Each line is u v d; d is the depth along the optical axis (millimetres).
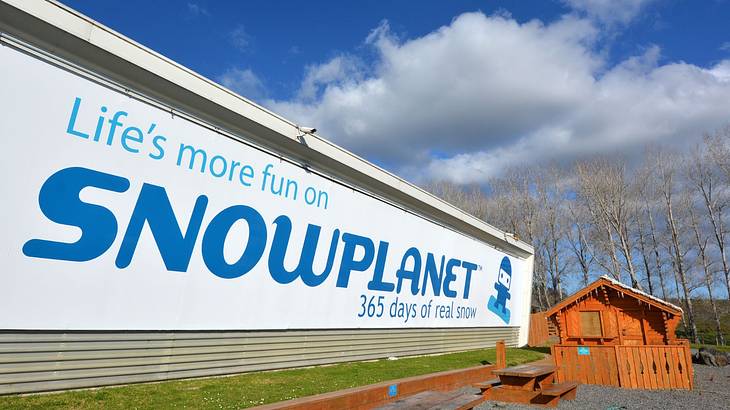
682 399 9148
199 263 7430
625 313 14609
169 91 7102
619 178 39719
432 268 14281
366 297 11359
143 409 5227
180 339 7098
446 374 9383
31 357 5418
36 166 5559
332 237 10359
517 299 20391
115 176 6363
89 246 6012
